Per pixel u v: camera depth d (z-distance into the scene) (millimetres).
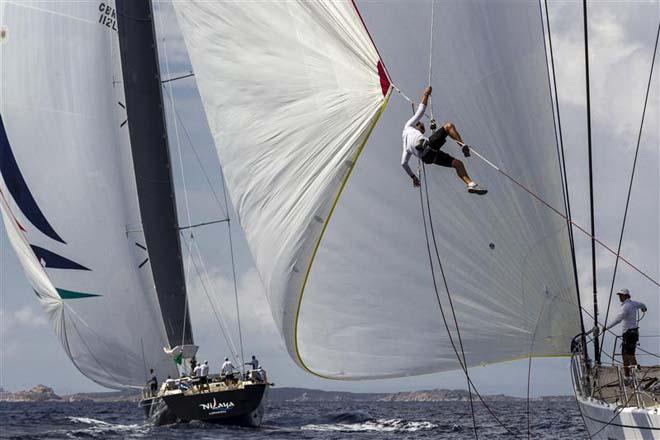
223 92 59875
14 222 130375
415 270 55844
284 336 59156
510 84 54500
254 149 58156
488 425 129250
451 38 54312
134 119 133875
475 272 55188
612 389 56125
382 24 54719
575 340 56406
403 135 45438
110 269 133000
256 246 58875
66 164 130375
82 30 130875
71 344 134250
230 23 59719
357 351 57688
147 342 135125
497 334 55656
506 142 54469
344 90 54000
